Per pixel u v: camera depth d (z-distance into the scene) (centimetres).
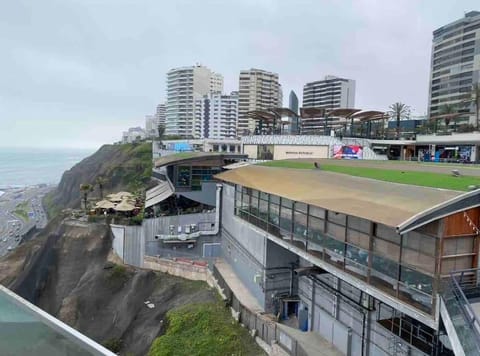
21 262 4856
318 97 15912
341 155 5219
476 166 2477
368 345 1920
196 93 17562
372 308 1898
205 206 4553
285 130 7475
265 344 2305
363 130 7388
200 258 3872
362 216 1364
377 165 2611
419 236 1321
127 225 4019
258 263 2720
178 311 2911
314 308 2389
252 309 2592
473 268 1280
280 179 2350
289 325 2497
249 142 6131
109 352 360
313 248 1928
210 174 4591
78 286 3838
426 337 1568
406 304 1341
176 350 2441
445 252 1242
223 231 3788
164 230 3978
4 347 433
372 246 1542
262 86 15450
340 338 2133
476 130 6606
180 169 4500
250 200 2642
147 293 3484
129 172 8931
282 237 2220
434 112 12888
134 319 3203
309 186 2014
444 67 12875
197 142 8612
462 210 1234
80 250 4184
